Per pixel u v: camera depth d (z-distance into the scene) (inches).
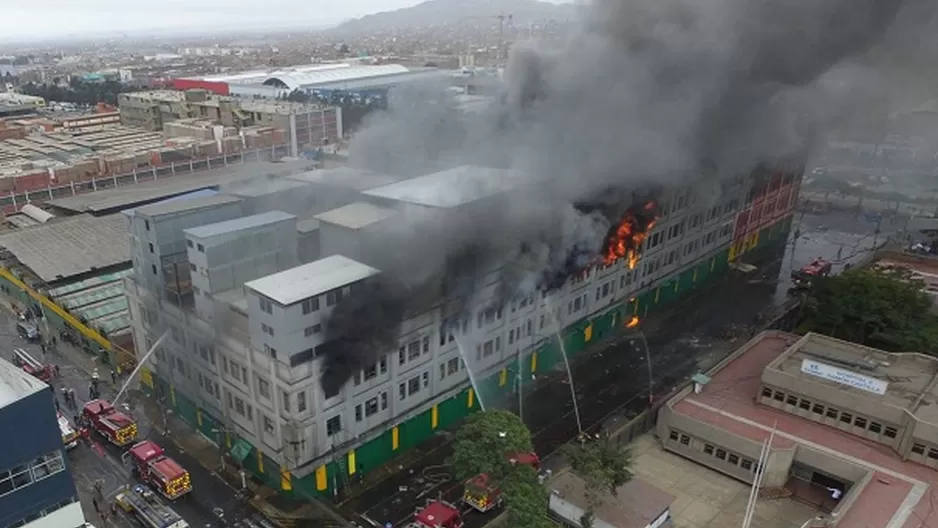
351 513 1400.1
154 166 3737.7
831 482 1386.6
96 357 2033.7
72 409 1761.8
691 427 1480.1
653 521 1240.2
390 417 1533.0
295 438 1350.9
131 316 1785.2
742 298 2504.9
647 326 2267.5
